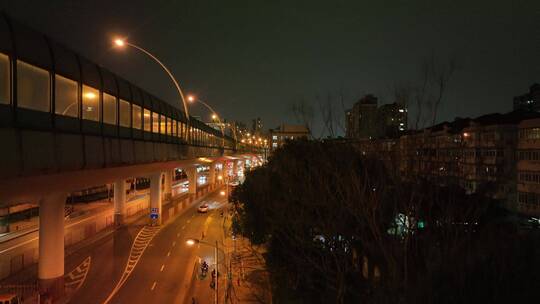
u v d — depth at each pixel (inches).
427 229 443.8
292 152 1124.5
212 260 1450.5
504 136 1302.9
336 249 647.1
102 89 1016.2
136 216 2342.5
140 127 1333.7
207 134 2753.4
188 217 2363.4
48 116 753.0
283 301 867.4
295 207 821.2
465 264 350.9
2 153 604.7
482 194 447.8
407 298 368.8
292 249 896.9
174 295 1101.1
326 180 673.0
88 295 1082.7
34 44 722.2
